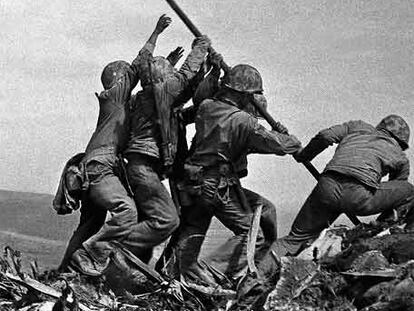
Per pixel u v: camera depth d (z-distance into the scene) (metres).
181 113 15.85
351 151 15.09
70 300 13.87
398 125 15.41
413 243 13.40
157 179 15.37
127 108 15.66
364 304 12.77
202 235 15.58
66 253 15.53
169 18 15.89
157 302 14.24
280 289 12.95
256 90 15.32
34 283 13.95
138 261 15.08
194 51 15.62
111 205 15.24
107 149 15.48
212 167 15.33
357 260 13.21
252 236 14.55
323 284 12.95
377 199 14.99
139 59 15.70
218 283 15.19
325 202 15.02
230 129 15.18
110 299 14.38
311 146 15.36
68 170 15.45
